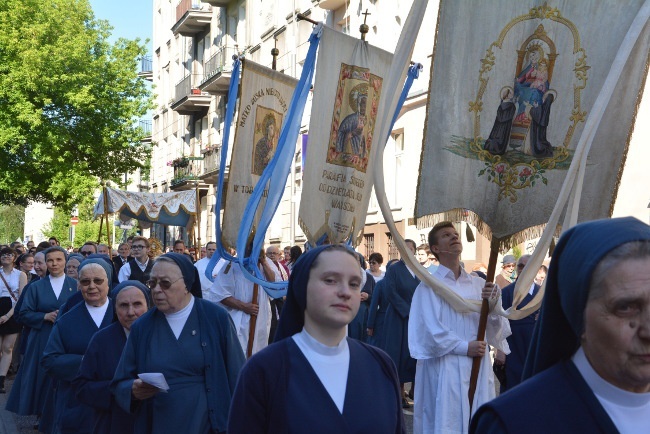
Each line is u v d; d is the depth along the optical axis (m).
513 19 6.57
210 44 43.16
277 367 3.38
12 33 35.41
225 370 5.30
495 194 6.66
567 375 2.20
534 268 6.31
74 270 12.37
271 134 10.26
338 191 9.41
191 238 27.44
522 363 8.16
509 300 8.41
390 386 3.50
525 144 6.61
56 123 36.22
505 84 6.61
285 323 3.55
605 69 6.43
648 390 2.15
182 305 5.31
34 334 10.02
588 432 2.11
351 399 3.37
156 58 55.03
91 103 36.62
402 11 24.19
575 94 6.50
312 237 9.25
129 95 38.06
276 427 3.31
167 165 48.34
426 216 6.69
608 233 2.11
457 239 6.96
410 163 23.97
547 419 2.15
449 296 6.70
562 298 2.18
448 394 6.61
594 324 2.09
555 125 6.55
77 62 36.31
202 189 43.81
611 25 6.41
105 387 5.56
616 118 6.43
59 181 36.59
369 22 26.22
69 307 8.09
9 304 14.04
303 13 31.44
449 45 6.61
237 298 9.71
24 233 97.88
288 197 31.98
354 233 9.59
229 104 10.12
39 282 10.39
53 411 8.96
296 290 3.49
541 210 6.59
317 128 9.21
